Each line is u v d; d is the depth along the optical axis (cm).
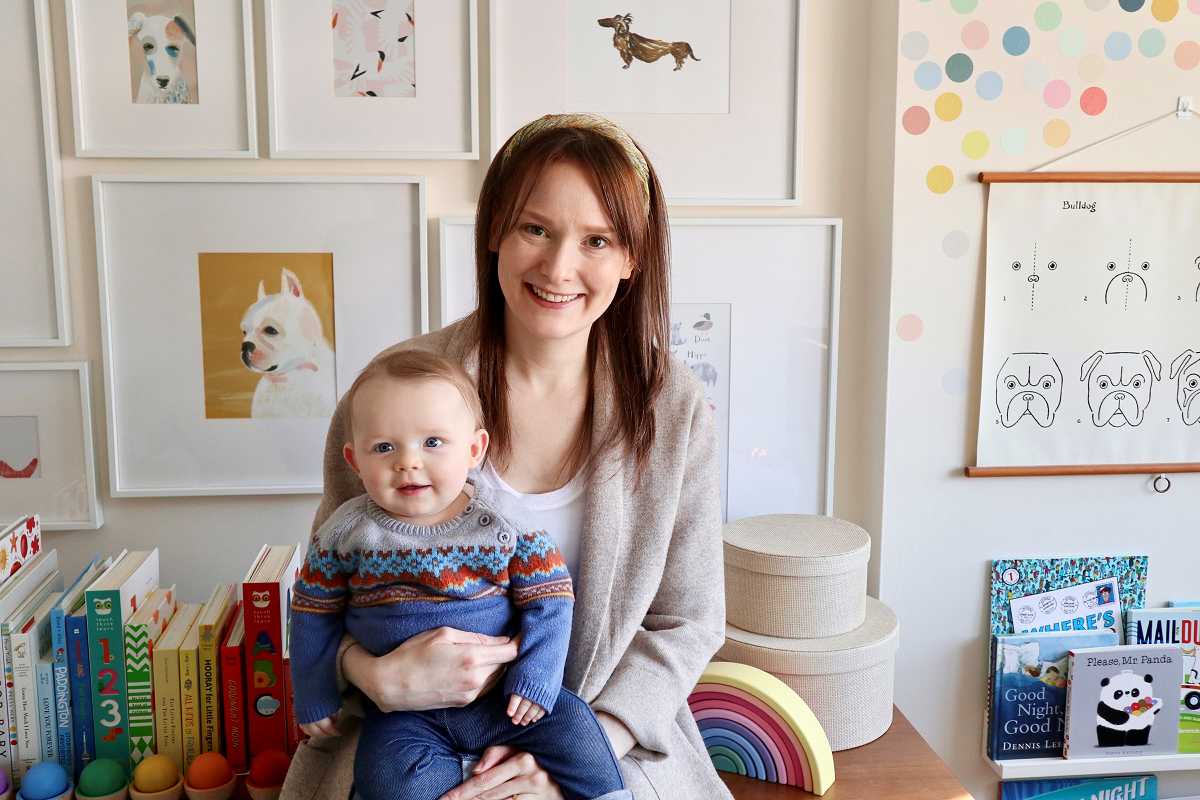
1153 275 167
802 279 167
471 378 107
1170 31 163
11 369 152
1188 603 178
